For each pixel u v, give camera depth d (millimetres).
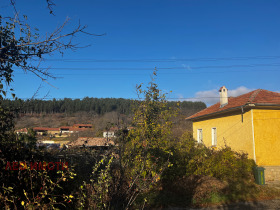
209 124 16328
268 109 11648
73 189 4324
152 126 6293
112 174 3979
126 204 4004
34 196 3367
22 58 2654
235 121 12984
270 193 8969
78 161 4941
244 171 10594
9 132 3492
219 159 10672
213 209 7301
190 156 10328
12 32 2738
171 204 7539
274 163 11266
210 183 8922
